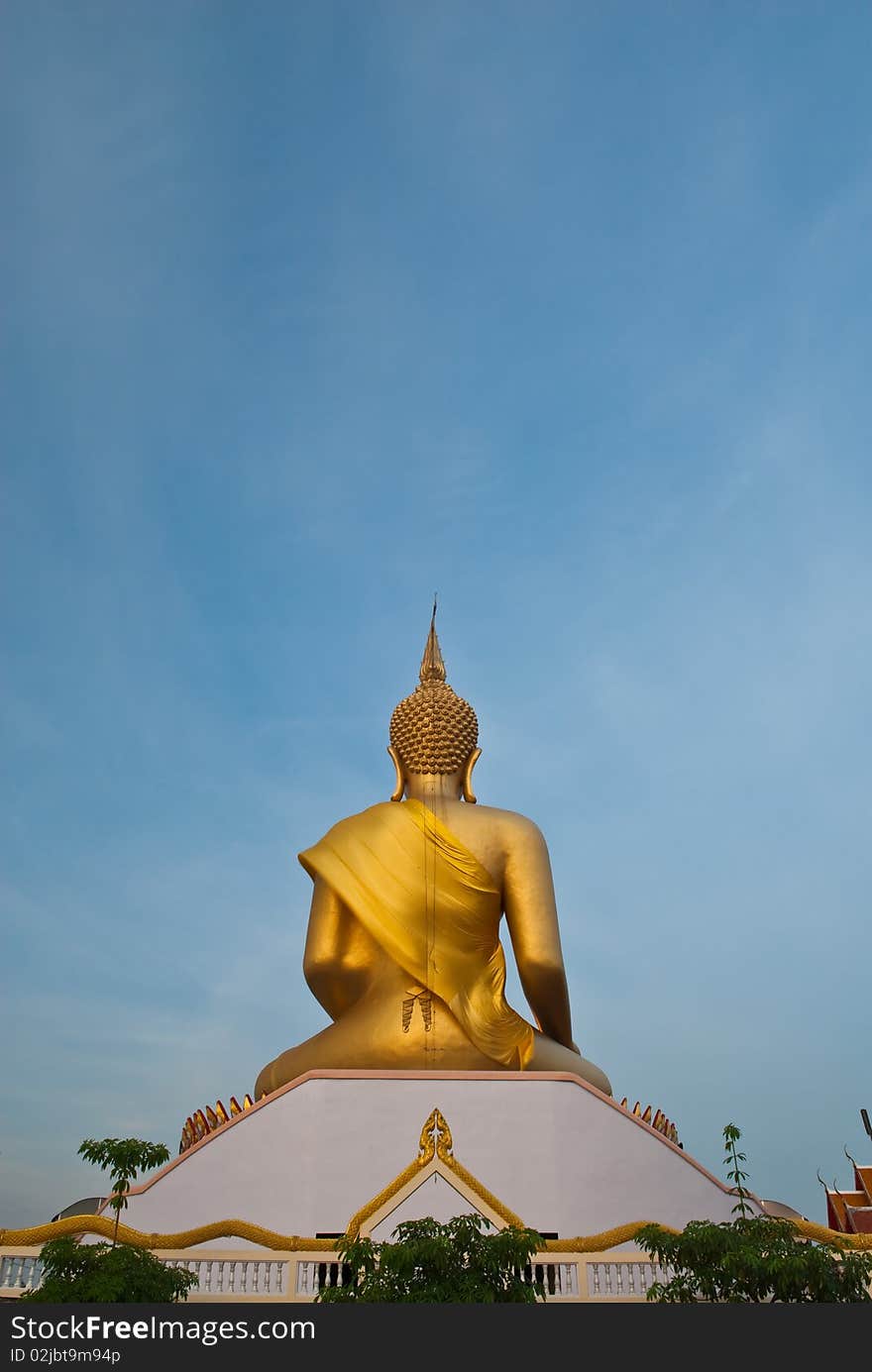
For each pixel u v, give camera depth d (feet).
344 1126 72.64
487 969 82.99
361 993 84.48
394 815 88.53
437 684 102.94
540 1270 57.67
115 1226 57.00
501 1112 73.82
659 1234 50.19
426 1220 47.62
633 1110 81.66
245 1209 69.82
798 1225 62.44
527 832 88.69
